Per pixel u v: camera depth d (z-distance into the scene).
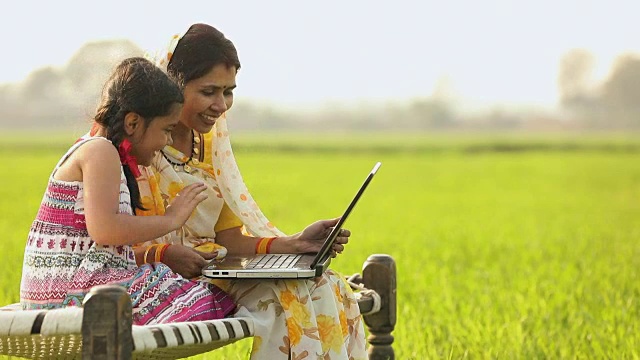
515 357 6.92
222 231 5.11
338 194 26.52
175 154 4.90
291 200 23.88
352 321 4.75
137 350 3.45
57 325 3.46
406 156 55.84
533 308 8.61
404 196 26.75
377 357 5.48
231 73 4.77
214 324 3.93
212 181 5.04
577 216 20.34
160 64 4.74
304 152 58.59
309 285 4.50
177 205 4.26
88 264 4.10
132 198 4.35
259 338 4.26
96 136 4.26
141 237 4.09
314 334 4.34
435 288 9.95
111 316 3.29
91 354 3.29
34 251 4.16
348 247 13.58
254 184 7.00
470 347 7.10
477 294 9.63
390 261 5.48
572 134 122.12
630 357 6.89
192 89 4.70
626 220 19.28
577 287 9.79
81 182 4.12
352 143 68.06
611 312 8.38
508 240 15.25
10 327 3.48
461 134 124.50
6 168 33.72
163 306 4.14
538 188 30.39
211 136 5.07
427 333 7.56
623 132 144.62
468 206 23.38
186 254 4.45
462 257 13.01
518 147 63.66
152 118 4.21
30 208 18.75
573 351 7.18
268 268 4.30
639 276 10.69
